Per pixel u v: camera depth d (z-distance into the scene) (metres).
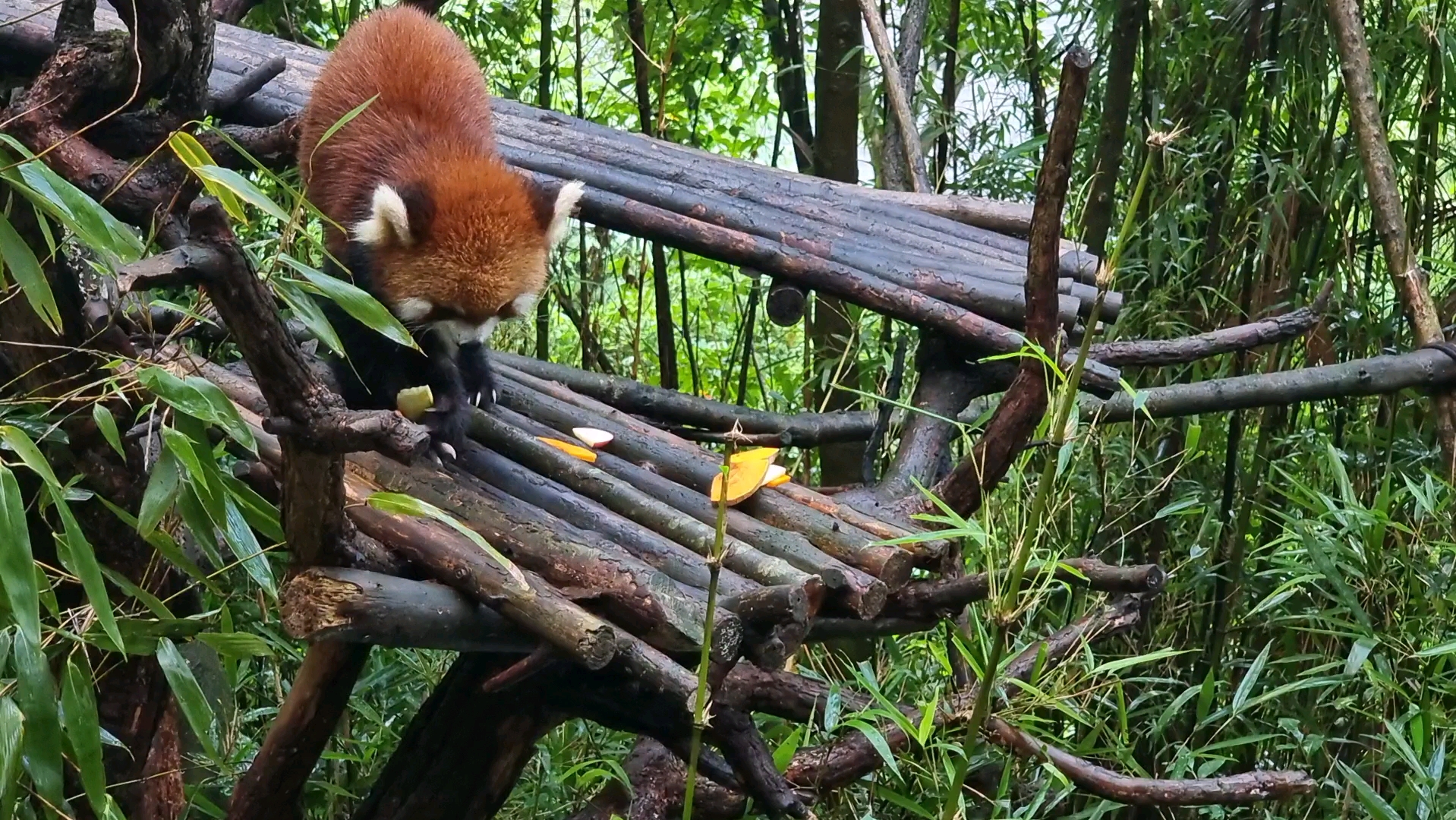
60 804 2.06
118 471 2.69
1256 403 3.65
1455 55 4.23
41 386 2.32
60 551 2.07
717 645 2.17
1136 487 4.54
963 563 3.83
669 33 5.32
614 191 3.64
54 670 2.63
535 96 6.04
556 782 3.31
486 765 2.80
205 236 1.62
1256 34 4.46
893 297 3.38
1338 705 3.65
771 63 6.07
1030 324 2.61
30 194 1.97
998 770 3.46
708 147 6.31
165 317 3.18
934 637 3.64
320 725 2.49
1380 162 3.91
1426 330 3.83
